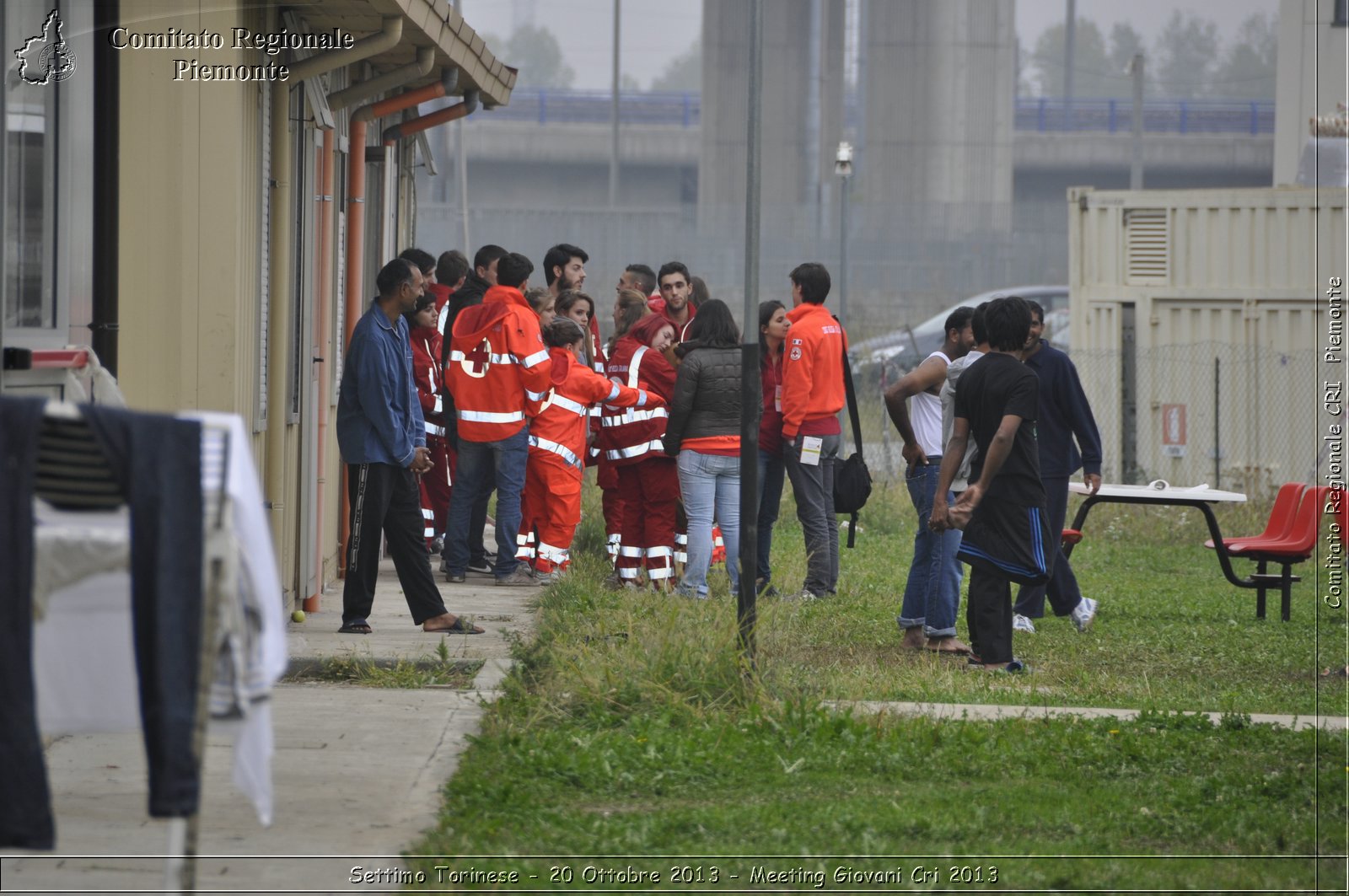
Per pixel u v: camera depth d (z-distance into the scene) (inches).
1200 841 778.8
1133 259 2536.9
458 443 1616.6
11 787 491.8
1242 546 1520.7
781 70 7052.2
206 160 1064.8
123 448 503.8
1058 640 1393.9
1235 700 1128.2
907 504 2333.9
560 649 1104.2
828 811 801.6
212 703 528.4
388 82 1435.8
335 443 1577.3
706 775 871.1
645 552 1552.7
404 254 1642.5
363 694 1059.9
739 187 7135.8
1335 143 2459.4
